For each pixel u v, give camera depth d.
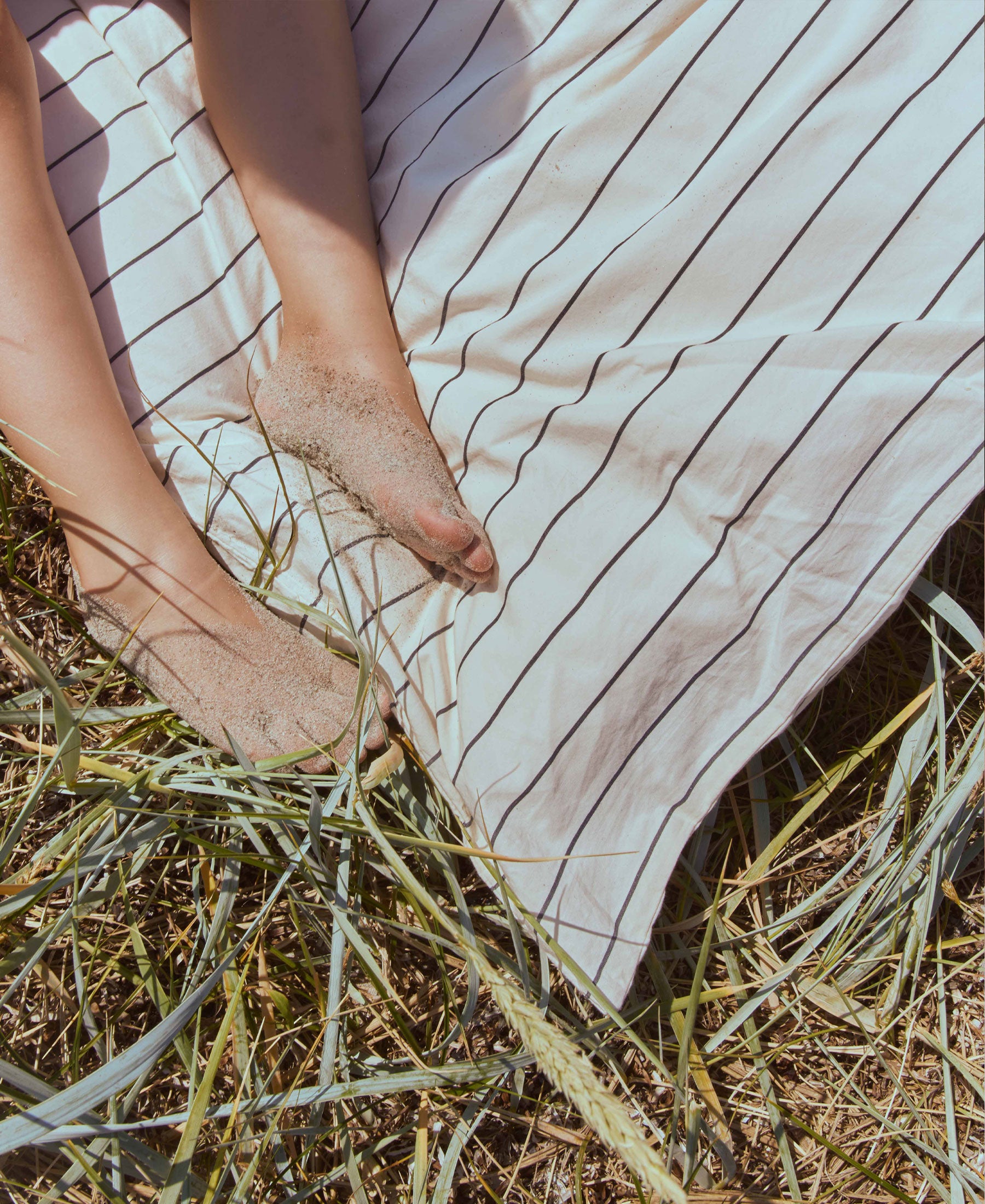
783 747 1.03
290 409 1.00
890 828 0.98
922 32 0.85
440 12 1.05
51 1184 0.88
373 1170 0.92
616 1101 0.58
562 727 0.86
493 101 1.00
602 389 0.90
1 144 0.89
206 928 0.95
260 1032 0.92
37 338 0.89
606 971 0.86
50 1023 0.97
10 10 1.08
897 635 1.10
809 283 0.85
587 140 0.94
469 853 0.81
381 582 0.97
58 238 0.93
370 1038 0.96
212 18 0.96
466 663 0.92
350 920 0.88
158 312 1.02
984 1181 0.91
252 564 1.01
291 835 0.88
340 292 0.98
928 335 0.80
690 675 0.86
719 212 0.87
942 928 1.05
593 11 0.97
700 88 0.90
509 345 0.95
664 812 0.87
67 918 0.85
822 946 1.02
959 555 1.11
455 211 0.99
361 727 0.89
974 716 1.07
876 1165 0.96
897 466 0.81
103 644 0.97
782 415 0.82
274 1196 0.90
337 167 0.98
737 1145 0.97
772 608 0.84
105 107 1.05
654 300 0.90
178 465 1.01
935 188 0.82
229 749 0.94
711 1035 0.98
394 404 0.98
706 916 0.96
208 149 1.04
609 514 0.88
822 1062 1.00
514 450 0.93
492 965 0.78
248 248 1.04
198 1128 0.76
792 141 0.86
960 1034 1.02
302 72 0.96
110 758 1.03
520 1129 0.97
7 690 1.09
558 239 0.95
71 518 0.92
